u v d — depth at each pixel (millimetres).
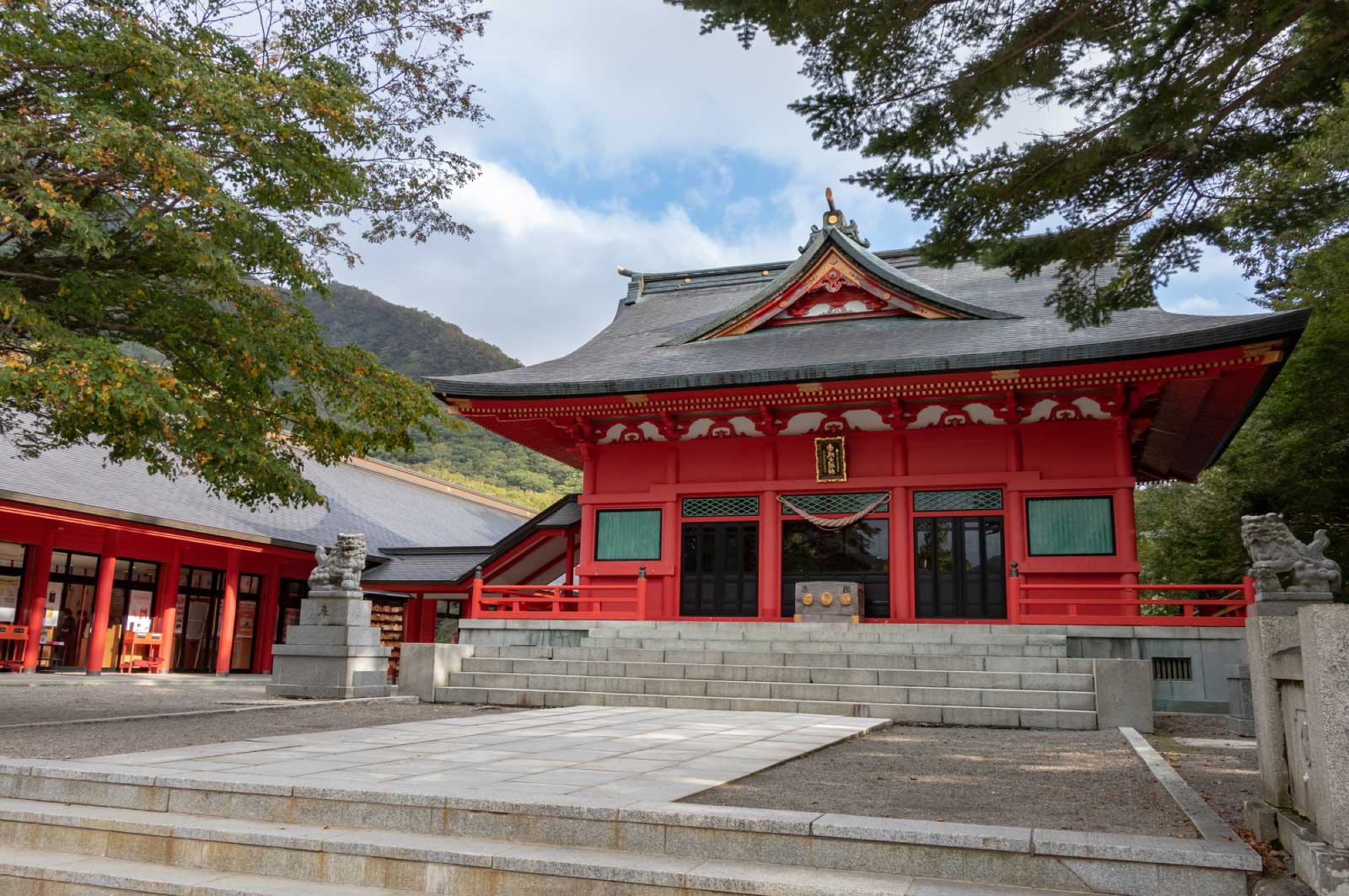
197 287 12156
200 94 10516
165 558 26219
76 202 11148
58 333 9914
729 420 22125
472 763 7934
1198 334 16484
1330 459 22938
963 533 20453
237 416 12102
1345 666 4535
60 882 5910
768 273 30281
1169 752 10516
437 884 5477
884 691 13953
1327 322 21797
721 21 8844
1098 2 8500
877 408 21031
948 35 8812
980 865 5078
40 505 20984
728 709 14320
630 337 27062
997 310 22562
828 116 9539
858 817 5535
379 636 17797
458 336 120000
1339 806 4445
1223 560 27719
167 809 6684
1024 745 10773
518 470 83500
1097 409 19703
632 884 5133
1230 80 8852
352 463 38688
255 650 29016
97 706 14836
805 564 21469
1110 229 10094
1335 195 9781
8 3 9797
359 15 13031
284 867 5797
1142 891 4840
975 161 9562
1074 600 16344
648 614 21859
